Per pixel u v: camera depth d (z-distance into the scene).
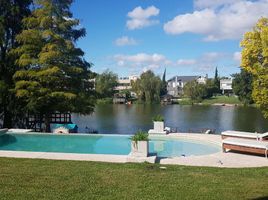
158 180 8.21
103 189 7.34
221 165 10.91
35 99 21.58
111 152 15.13
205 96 97.69
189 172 9.27
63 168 9.44
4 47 24.20
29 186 7.45
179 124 40.94
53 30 22.73
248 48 18.33
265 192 7.29
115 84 91.06
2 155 11.76
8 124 24.92
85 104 23.14
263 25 18.11
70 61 23.41
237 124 41.06
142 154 11.60
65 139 18.11
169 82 155.62
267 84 18.36
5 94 22.42
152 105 79.12
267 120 45.62
